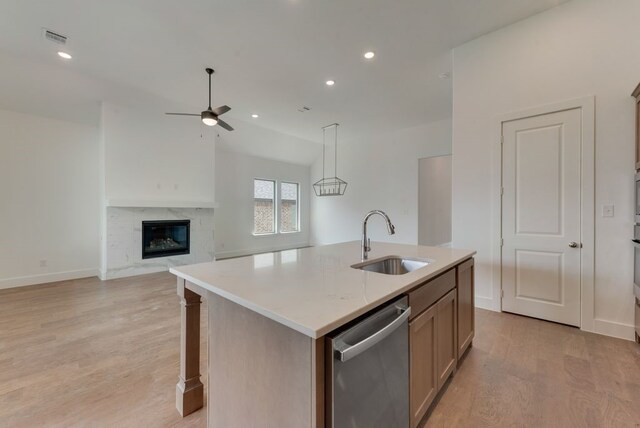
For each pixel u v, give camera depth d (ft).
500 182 10.14
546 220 9.36
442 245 24.89
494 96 10.17
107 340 8.59
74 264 16.05
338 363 3.14
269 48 10.89
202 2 8.46
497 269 10.28
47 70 12.37
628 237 8.12
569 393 5.93
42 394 6.09
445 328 5.99
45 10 8.71
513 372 6.68
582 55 8.67
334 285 4.40
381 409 3.86
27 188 14.65
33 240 14.80
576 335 8.47
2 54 11.21
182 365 5.55
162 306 11.54
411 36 10.25
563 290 9.13
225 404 4.34
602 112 8.42
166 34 9.96
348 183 25.40
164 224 17.61
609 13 8.29
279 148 25.03
